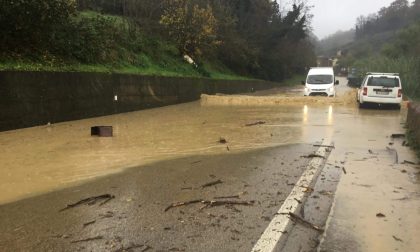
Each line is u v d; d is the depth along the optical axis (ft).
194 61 109.19
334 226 17.87
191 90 92.58
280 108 74.69
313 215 19.12
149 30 97.04
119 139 39.88
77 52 61.41
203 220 18.45
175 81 84.02
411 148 34.91
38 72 48.26
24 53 51.62
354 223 18.20
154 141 38.81
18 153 33.06
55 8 53.72
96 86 59.21
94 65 64.34
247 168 27.91
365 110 70.85
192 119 57.11
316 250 15.57
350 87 179.52
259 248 15.64
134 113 65.77
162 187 23.53
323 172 26.96
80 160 30.58
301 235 16.90
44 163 29.60
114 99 63.62
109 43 72.69
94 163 29.63
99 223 18.17
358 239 16.56
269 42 185.68
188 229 17.44
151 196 21.86
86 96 57.00
